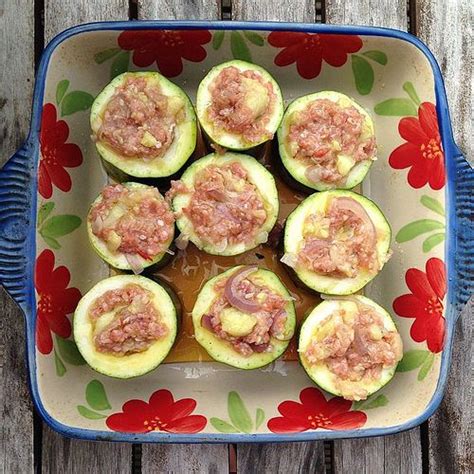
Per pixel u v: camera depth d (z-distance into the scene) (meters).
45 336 0.42
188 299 0.46
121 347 0.42
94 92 0.45
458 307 0.43
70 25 0.48
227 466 0.46
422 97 0.45
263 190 0.44
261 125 0.44
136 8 0.48
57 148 0.44
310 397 0.45
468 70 0.49
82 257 0.45
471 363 0.48
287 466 0.47
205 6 0.48
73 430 0.40
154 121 0.43
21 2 0.48
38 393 0.40
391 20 0.49
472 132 0.49
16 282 0.41
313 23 0.45
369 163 0.45
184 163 0.44
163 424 0.43
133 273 0.43
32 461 0.46
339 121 0.44
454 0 0.49
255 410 0.44
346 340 0.43
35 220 0.41
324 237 0.44
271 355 0.43
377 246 0.44
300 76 0.47
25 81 0.47
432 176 0.44
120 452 0.46
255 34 0.44
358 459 0.47
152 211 0.43
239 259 0.46
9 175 0.41
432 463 0.47
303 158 0.45
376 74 0.47
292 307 0.43
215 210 0.43
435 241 0.44
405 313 0.45
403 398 0.44
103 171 0.46
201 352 0.45
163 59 0.45
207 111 0.44
